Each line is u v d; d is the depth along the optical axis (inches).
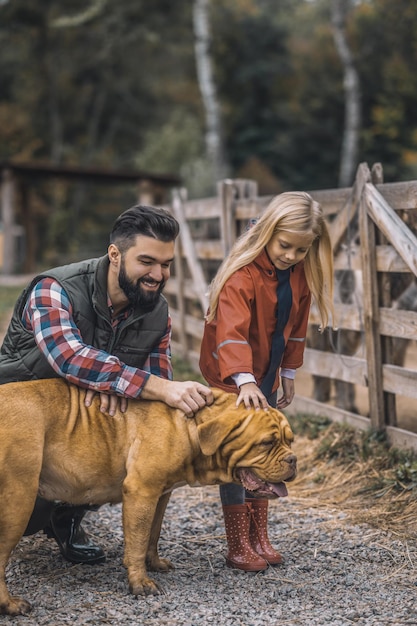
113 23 1274.6
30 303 133.3
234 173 1353.3
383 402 206.7
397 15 1096.8
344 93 1317.7
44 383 130.0
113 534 164.4
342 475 198.2
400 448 198.8
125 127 1567.4
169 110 1545.3
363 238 203.8
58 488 130.8
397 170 1178.0
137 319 135.6
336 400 237.5
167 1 1253.1
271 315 141.1
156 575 141.0
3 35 1419.8
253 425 124.9
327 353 230.8
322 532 165.5
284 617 123.9
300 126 1346.0
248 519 146.7
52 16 1368.1
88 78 1496.1
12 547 124.0
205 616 124.0
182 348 353.4
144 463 127.2
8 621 121.7
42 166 792.3
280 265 139.4
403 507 175.8
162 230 127.0
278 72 1430.9
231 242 278.5
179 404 128.0
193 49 1411.2
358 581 139.6
